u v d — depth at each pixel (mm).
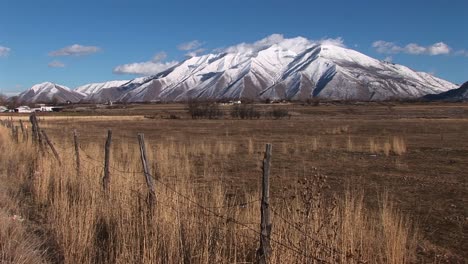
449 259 7680
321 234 6391
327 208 7457
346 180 15648
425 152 25531
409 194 13133
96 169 12289
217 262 6270
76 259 6840
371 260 6703
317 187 7039
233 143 32094
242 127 60812
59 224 8156
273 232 6398
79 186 10766
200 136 42344
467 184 14742
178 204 7988
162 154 18344
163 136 42281
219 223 7359
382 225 8062
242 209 8859
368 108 150875
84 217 8234
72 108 183875
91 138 36875
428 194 13125
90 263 6871
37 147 18422
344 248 6219
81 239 7266
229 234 7129
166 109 168750
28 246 7070
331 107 163500
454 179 15867
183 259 6621
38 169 13469
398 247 6824
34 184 11945
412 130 49688
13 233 7395
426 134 43312
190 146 27875
